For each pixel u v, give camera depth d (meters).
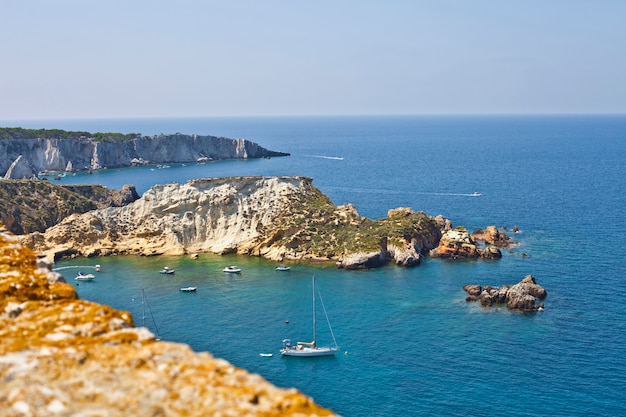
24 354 28.42
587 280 150.25
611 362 105.06
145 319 126.69
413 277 155.62
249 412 24.47
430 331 119.31
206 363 28.28
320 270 163.50
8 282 36.12
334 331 120.06
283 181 196.38
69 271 162.00
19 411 23.88
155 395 25.53
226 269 162.38
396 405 92.06
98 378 26.61
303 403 25.52
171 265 168.88
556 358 106.69
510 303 132.25
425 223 186.62
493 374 101.19
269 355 109.38
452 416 88.69
